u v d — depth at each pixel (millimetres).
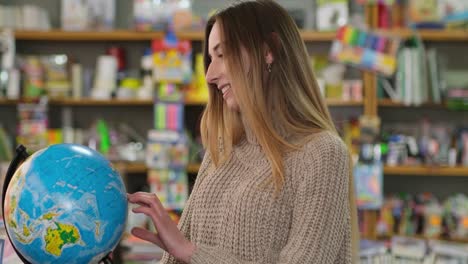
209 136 1907
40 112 4695
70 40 5020
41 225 1429
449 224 4711
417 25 4746
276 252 1666
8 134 5070
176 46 4629
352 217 1793
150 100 4715
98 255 1498
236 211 1700
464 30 4719
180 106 4648
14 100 4680
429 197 4902
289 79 1766
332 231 1612
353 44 4637
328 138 1709
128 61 5105
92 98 4738
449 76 4918
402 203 4758
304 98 1780
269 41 1745
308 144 1704
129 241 4059
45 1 5156
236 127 1887
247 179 1740
